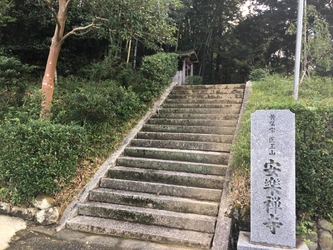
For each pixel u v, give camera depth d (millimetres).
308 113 3223
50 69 5352
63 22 5465
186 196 3875
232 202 3377
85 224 3479
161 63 7691
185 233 3238
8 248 3021
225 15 20828
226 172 3977
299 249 2584
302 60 7383
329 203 3061
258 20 19766
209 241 3023
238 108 6375
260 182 2820
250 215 2908
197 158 4609
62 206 3785
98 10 5566
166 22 6414
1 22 7512
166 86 8477
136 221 3574
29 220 3623
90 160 4762
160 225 3469
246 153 3633
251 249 2646
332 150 3084
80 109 4922
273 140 2842
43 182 3516
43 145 3480
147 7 5180
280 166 2787
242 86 7801
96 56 10672
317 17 7562
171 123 6215
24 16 8414
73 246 3076
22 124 3732
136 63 11594
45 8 8406
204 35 18750
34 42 8844
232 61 20250
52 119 4992
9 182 3791
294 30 7922
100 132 5191
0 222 3531
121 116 6000
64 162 3719
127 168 4652
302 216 3121
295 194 2984
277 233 2689
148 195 3926
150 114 6750
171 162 4508
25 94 5922
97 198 4043
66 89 7305
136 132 5875
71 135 3842
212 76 21938
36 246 3068
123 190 4199
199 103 7207
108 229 3385
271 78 7590
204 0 18578
